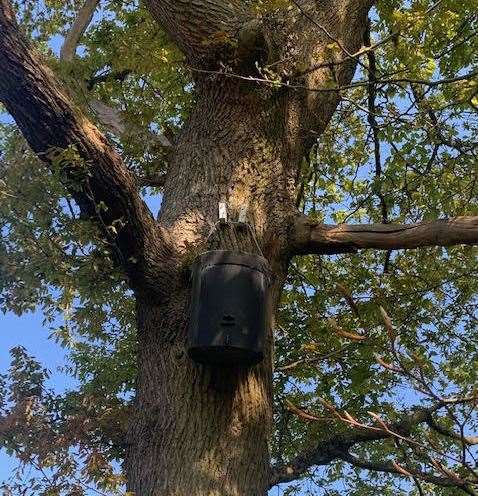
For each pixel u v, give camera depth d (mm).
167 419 3844
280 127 4910
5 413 4703
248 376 3959
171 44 6488
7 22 3600
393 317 6855
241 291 3637
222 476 3674
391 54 6527
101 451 4480
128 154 5309
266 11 4680
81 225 3822
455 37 6035
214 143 4754
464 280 7457
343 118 7660
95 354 6871
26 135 3764
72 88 5422
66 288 3875
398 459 5852
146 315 4219
